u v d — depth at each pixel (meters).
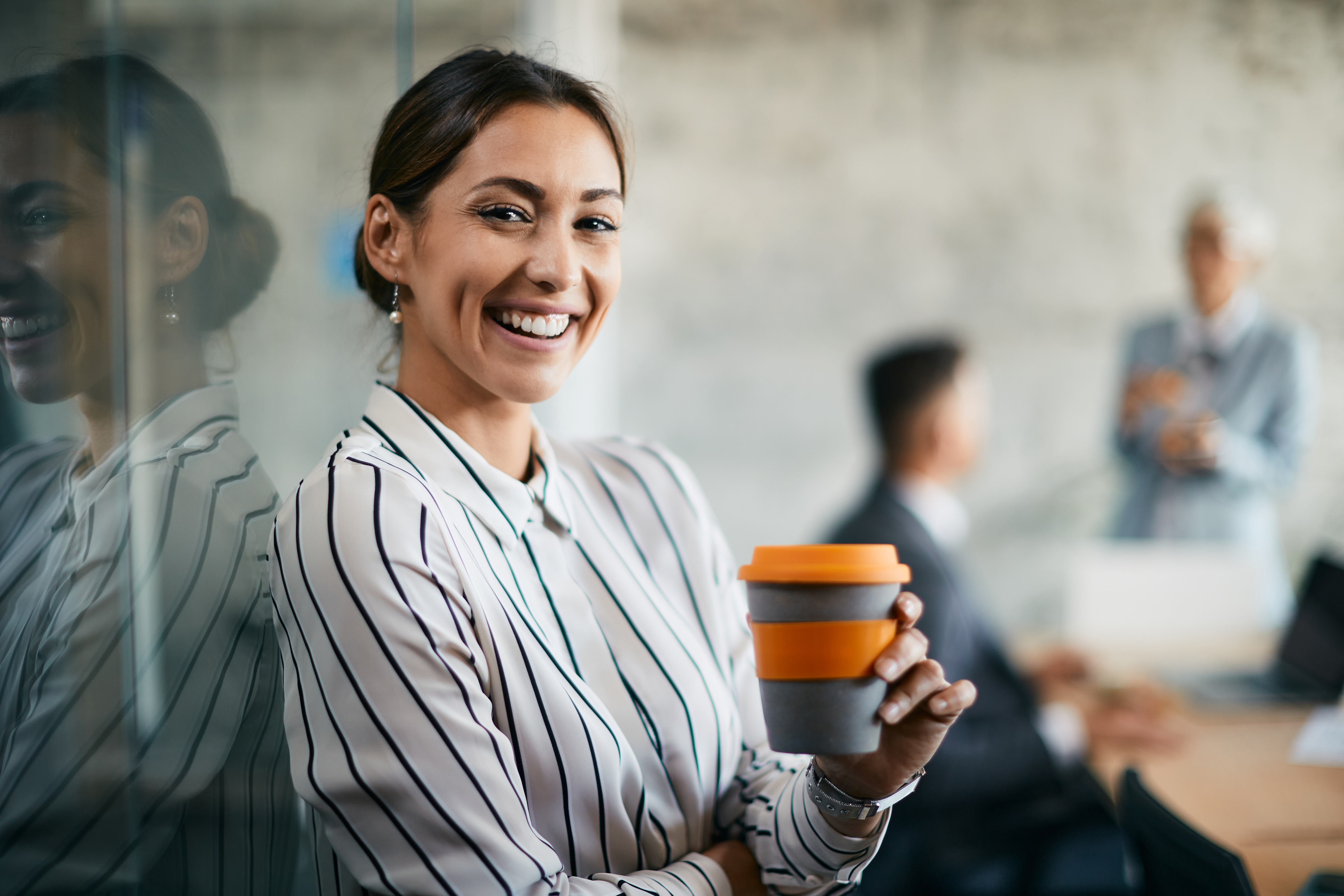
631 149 0.82
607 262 0.77
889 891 1.78
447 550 0.71
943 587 2.01
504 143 0.71
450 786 0.65
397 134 0.76
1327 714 2.01
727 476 4.09
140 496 0.78
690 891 0.73
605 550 0.85
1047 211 3.98
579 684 0.75
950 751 1.85
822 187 4.02
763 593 0.61
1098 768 1.80
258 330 0.96
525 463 0.83
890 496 2.21
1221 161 3.95
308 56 1.03
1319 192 3.93
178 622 0.80
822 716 0.61
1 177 0.69
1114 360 3.97
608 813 0.73
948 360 2.27
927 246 4.01
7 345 0.70
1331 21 3.90
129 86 0.77
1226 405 3.54
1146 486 3.55
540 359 0.74
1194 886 1.09
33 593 0.70
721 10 3.98
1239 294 3.56
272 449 0.99
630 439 0.98
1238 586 2.71
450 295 0.73
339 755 0.65
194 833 0.82
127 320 0.77
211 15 0.88
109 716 0.74
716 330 4.06
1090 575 2.74
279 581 0.70
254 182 0.95
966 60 3.96
